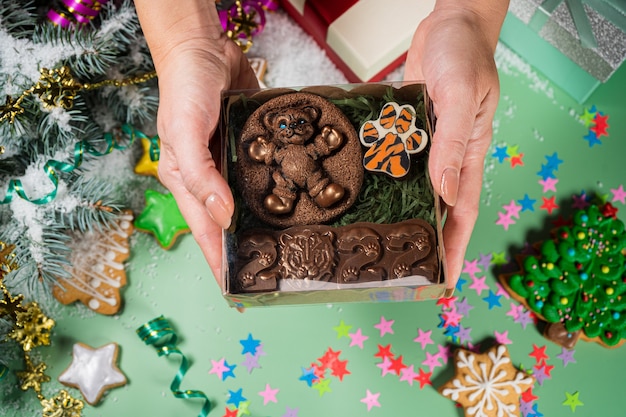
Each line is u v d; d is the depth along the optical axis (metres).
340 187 0.49
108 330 0.68
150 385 0.67
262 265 0.48
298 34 0.75
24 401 0.67
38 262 0.62
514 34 0.73
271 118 0.51
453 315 0.68
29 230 0.62
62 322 0.68
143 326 0.66
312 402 0.67
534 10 0.69
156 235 0.69
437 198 0.51
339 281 0.48
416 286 0.48
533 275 0.67
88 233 0.69
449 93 0.55
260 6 0.72
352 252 0.49
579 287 0.67
